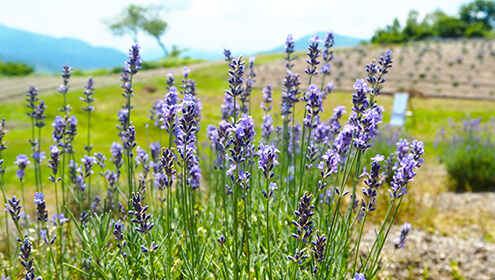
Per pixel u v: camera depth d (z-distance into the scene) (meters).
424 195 7.94
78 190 4.16
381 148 8.77
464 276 4.77
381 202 6.32
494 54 54.41
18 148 10.78
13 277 3.48
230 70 2.92
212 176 6.33
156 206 4.16
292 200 4.05
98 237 3.12
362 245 5.05
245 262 3.12
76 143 10.84
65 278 3.52
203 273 2.96
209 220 4.08
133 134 3.33
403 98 18.52
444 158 9.95
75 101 19.09
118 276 2.98
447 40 81.56
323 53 4.43
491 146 9.21
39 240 3.95
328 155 2.86
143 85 39.16
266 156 2.45
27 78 51.38
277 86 37.38
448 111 25.36
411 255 5.07
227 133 3.06
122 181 6.10
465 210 7.05
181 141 2.60
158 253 3.15
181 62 74.50
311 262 3.13
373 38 94.06
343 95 31.88
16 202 3.03
